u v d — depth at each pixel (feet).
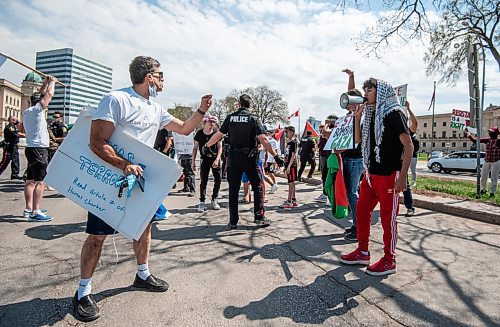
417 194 26.20
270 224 16.84
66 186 7.79
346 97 10.80
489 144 26.55
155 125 8.66
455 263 11.59
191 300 8.52
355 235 14.16
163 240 13.73
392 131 10.27
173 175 7.95
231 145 15.81
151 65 8.37
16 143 31.35
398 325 7.62
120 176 7.80
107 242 13.19
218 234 14.78
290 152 21.18
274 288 9.36
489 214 18.04
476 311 8.29
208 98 9.12
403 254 12.55
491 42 40.60
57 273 9.98
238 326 7.39
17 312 7.75
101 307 8.06
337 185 14.99
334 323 7.63
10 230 14.42
